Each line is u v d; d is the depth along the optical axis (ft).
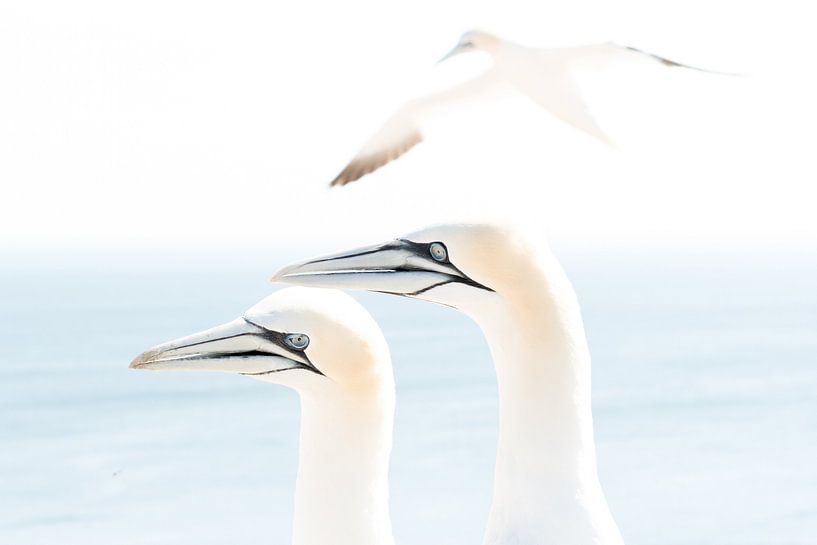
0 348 238.68
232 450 123.24
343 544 27.91
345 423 27.94
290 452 121.60
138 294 462.60
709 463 113.91
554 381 25.21
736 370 184.65
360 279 27.20
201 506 99.76
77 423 143.23
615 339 242.78
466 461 110.63
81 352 228.02
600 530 24.86
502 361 25.95
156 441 129.49
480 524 88.74
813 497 99.81
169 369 28.22
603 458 117.91
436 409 143.13
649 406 148.46
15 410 154.20
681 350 217.56
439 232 26.48
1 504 102.32
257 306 28.50
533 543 24.85
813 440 124.36
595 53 43.37
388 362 28.30
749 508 96.73
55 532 93.09
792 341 231.91
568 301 25.61
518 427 25.38
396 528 87.76
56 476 112.88
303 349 27.91
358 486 27.96
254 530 92.22
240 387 171.01
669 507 97.96
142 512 98.48
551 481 25.02
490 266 25.77
